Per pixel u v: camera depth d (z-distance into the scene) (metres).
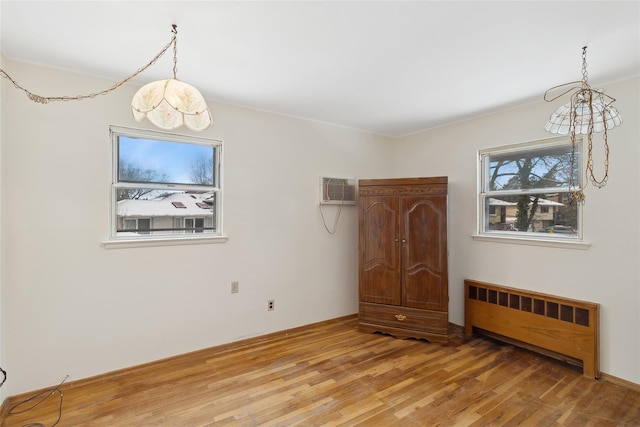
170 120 1.82
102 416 2.00
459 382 2.41
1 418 1.97
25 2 1.55
